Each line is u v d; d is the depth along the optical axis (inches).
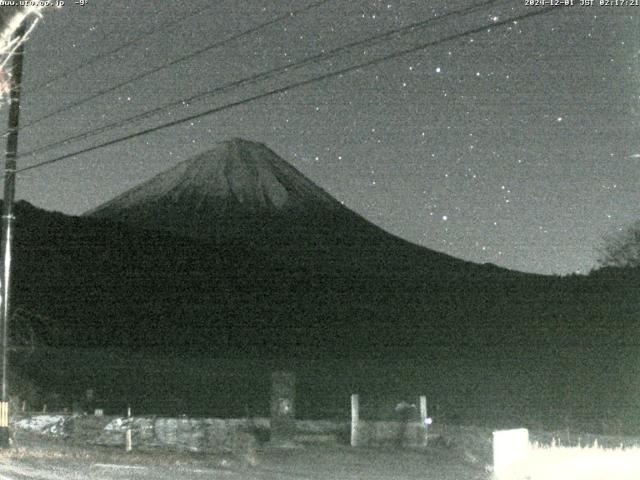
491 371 2229.3
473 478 729.0
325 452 936.3
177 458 875.4
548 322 2477.9
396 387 2187.5
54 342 2655.0
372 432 1044.5
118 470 780.6
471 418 1546.5
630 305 2362.2
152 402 1923.0
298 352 3063.5
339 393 2095.2
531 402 1765.5
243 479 727.1
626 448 867.4
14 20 414.3
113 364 2447.1
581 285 2549.2
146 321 3348.9
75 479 713.6
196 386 2196.1
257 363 2815.0
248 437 979.3
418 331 3243.1
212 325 3454.7
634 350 2066.9
